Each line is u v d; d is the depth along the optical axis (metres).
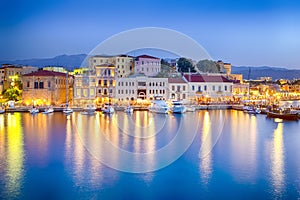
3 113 139.62
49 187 47.06
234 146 71.94
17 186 47.50
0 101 156.00
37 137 82.31
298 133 90.00
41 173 52.88
